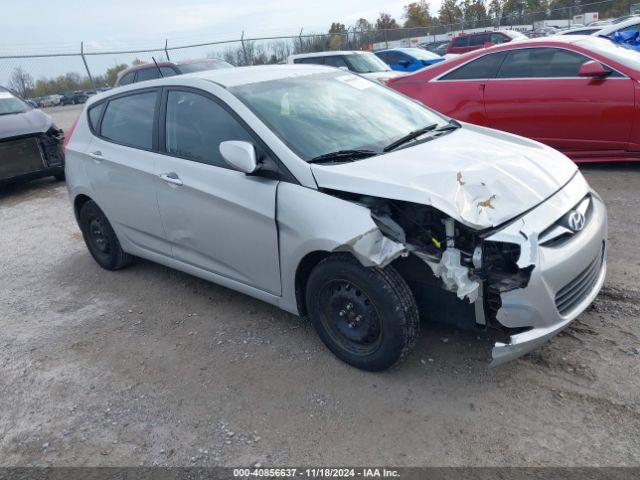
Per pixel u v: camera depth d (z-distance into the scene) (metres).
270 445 2.71
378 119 3.79
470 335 3.38
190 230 3.84
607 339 3.19
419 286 3.01
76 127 4.96
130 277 4.97
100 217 4.85
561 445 2.50
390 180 2.86
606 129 5.92
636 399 2.71
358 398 2.96
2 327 4.30
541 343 2.76
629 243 4.36
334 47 23.56
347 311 3.09
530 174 3.08
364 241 2.74
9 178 8.50
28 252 6.03
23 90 17.56
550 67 6.20
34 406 3.25
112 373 3.49
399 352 2.92
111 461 2.73
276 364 3.36
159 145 4.02
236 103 3.52
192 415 3.00
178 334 3.87
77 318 4.30
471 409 2.79
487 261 2.77
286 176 3.18
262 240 3.33
